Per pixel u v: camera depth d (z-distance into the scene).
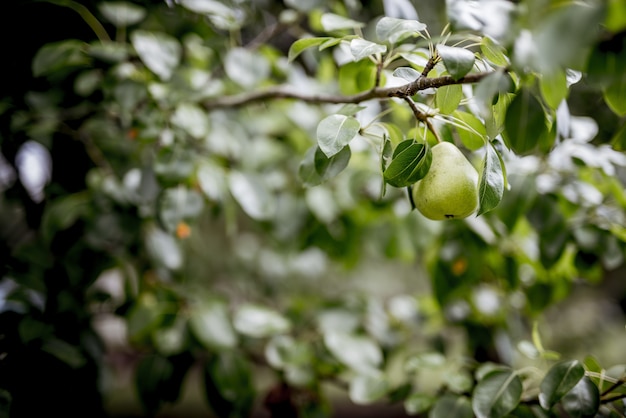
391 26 1.00
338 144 0.98
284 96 1.22
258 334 1.34
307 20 1.69
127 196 1.34
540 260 1.23
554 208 1.22
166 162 1.24
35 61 1.20
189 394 3.33
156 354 1.38
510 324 1.59
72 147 1.47
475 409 1.08
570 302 2.41
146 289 1.48
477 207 1.01
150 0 1.34
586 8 0.86
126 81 1.26
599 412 1.07
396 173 0.98
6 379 1.22
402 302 1.67
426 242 1.40
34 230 1.51
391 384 1.30
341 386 1.47
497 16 0.95
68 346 1.26
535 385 1.17
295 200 1.59
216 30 1.55
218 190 1.27
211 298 1.39
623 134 1.01
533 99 1.00
